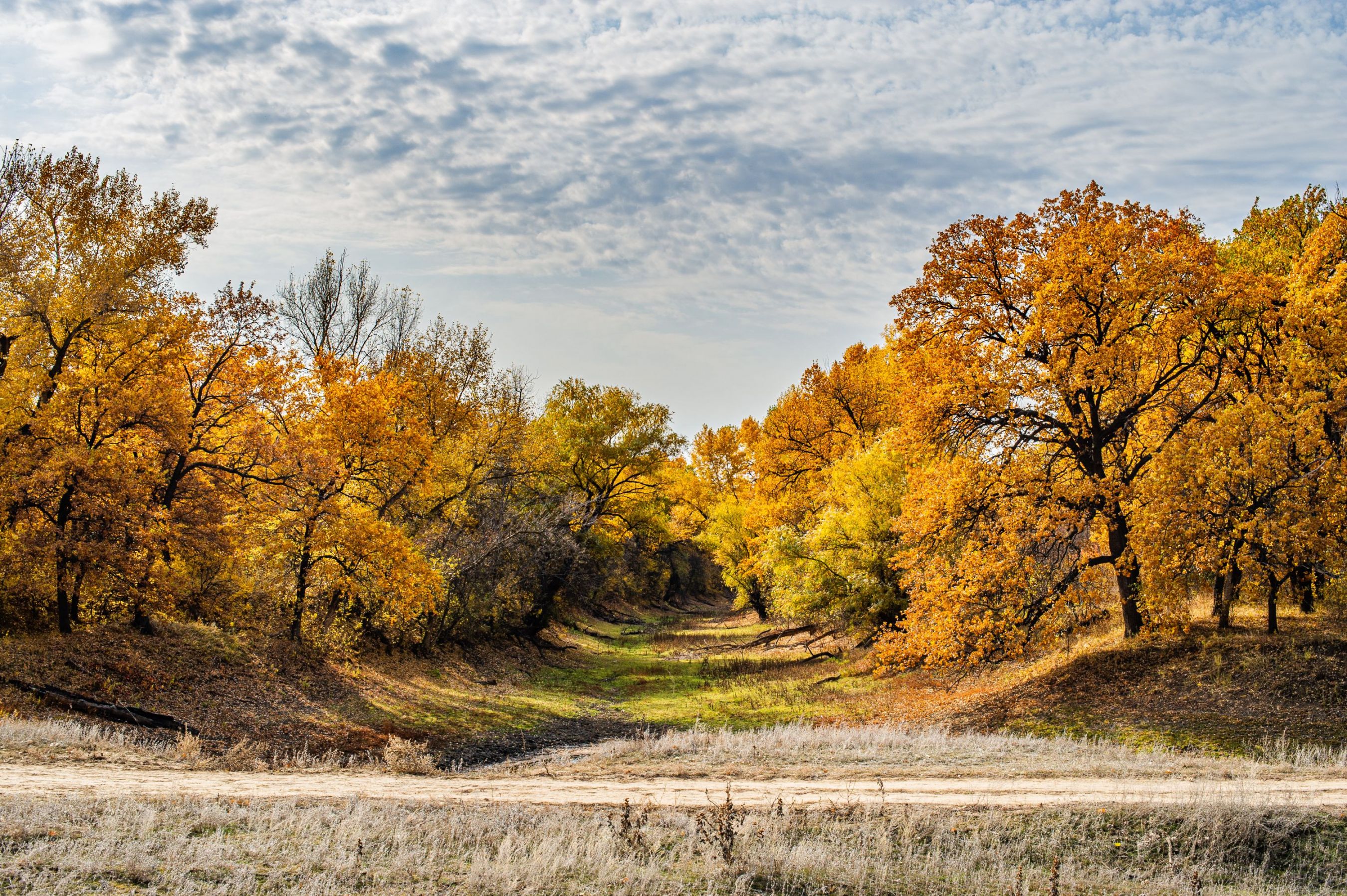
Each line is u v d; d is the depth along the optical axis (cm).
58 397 2030
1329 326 1898
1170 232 2058
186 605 2338
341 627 2727
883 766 1391
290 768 1436
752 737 1700
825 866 875
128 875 713
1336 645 1825
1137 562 2130
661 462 4562
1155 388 2145
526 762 1772
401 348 3853
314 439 2559
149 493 2142
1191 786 1161
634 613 6425
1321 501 1794
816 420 4453
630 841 905
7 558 1861
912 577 2319
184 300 2239
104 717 1705
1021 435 2219
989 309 2234
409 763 1500
